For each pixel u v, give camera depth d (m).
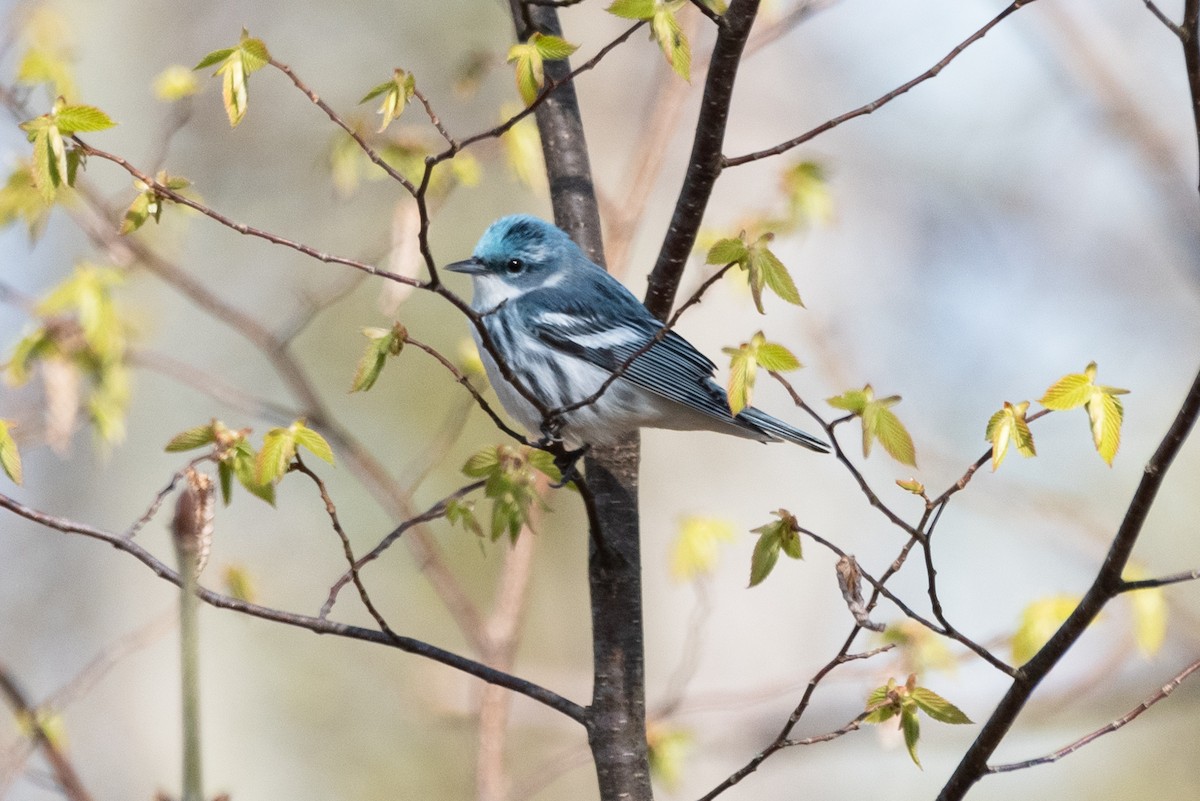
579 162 8.85
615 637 7.22
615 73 13.93
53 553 17.08
